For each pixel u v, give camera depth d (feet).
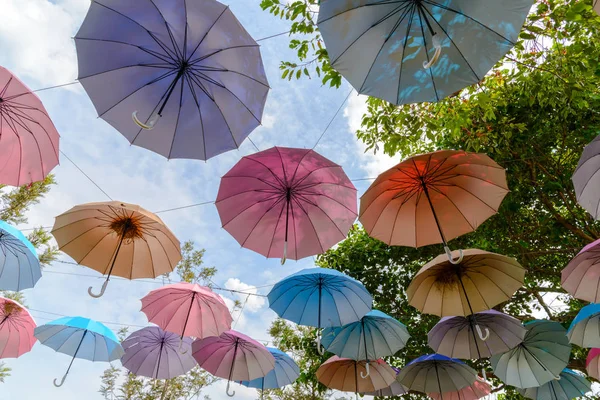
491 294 14.53
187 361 22.43
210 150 11.82
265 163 12.51
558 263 25.91
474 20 8.70
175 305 17.88
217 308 17.85
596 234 22.90
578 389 18.92
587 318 14.38
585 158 11.25
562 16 14.42
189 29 10.03
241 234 13.82
